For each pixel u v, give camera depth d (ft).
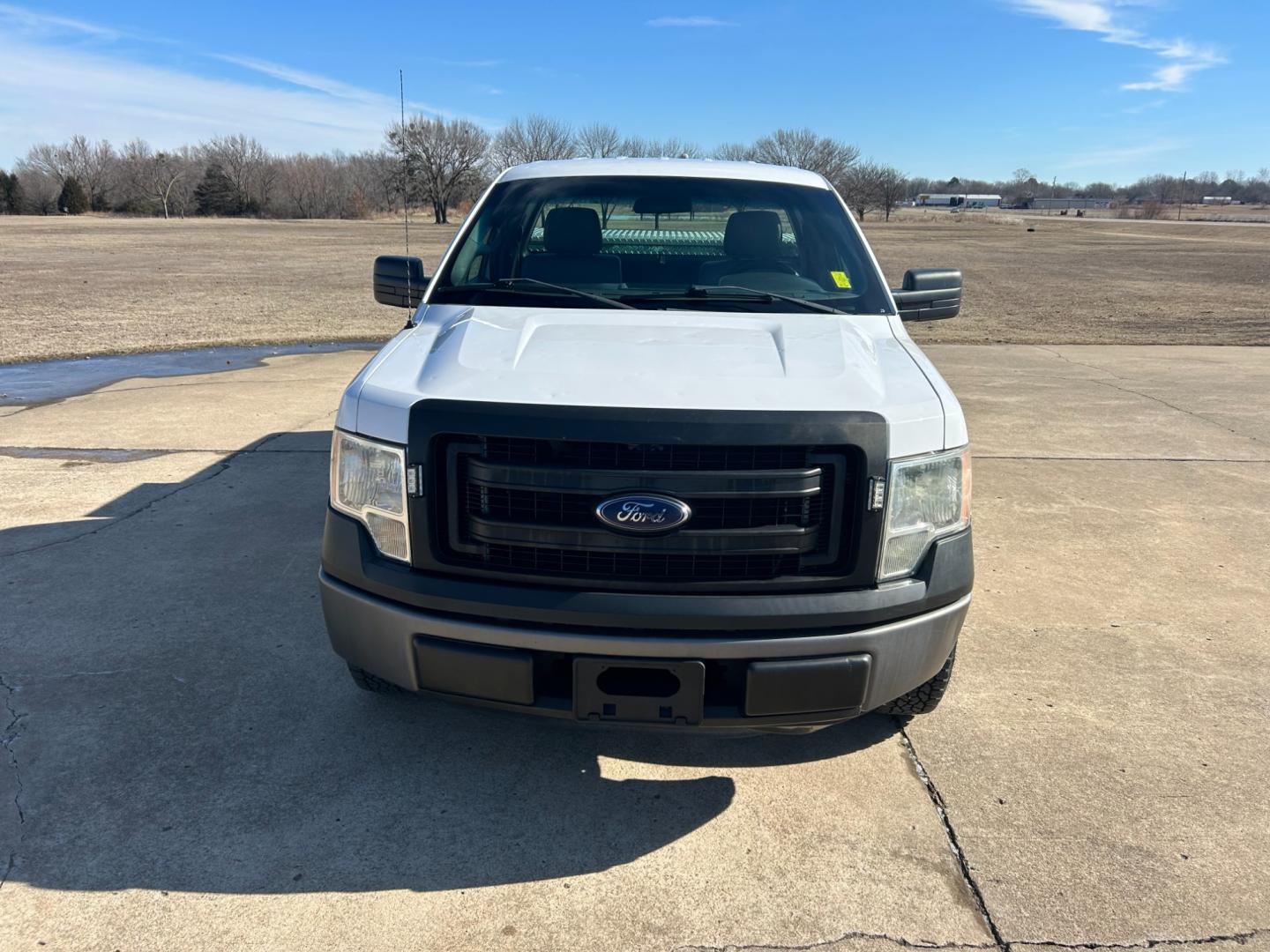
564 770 10.02
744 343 9.64
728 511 8.08
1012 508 19.31
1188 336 46.21
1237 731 11.01
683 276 12.30
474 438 8.18
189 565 15.15
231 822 9.02
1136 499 19.97
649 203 12.80
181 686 11.47
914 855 8.79
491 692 8.31
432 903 8.07
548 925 7.86
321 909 7.95
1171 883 8.45
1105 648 13.12
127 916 7.80
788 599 8.10
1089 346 42.42
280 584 14.48
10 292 61.72
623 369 8.70
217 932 7.67
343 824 9.04
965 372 35.27
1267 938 7.82
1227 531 18.07
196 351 38.63
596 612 7.95
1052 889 8.37
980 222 262.47
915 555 8.61
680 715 8.15
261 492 18.93
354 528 8.79
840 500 8.19
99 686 11.43
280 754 10.16
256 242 126.82
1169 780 10.00
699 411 7.98
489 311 10.93
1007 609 14.40
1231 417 27.81
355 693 11.43
